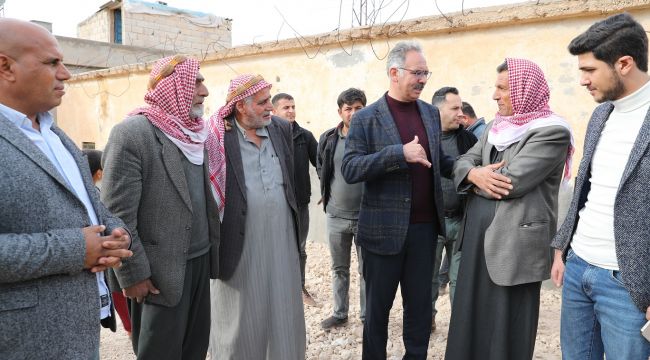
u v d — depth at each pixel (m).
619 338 2.07
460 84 5.30
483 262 2.70
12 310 1.57
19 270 1.51
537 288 2.68
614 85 2.01
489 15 4.94
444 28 5.28
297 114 6.88
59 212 1.69
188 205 2.46
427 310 3.05
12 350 1.57
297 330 3.05
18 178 1.60
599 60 2.01
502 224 2.60
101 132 10.99
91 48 14.93
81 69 14.80
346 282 4.12
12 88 1.68
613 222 2.03
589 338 2.30
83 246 1.66
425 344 3.05
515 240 2.57
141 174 2.37
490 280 2.68
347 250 4.10
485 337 2.71
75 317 1.72
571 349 2.35
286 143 3.16
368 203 2.95
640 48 1.96
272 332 2.96
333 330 4.07
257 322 2.91
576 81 4.60
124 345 3.92
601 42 1.98
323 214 6.80
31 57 1.68
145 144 2.36
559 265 2.50
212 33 18.09
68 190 1.74
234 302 2.91
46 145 1.79
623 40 1.94
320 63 6.57
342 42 6.28
